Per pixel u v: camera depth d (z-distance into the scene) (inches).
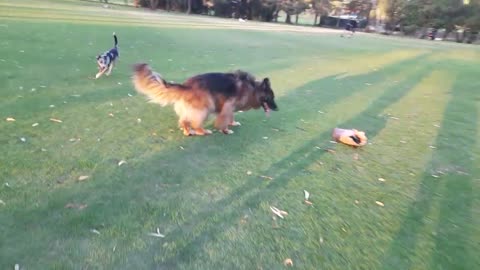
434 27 1589.6
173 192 134.4
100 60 298.8
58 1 1411.2
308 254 107.6
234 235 113.1
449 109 303.0
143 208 122.3
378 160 184.9
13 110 198.8
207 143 184.4
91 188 131.6
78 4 1374.3
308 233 118.0
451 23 1533.0
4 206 115.0
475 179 170.4
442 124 257.8
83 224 110.7
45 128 180.9
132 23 824.3
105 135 181.5
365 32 1699.1
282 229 118.6
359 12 1860.2
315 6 1850.4
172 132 195.2
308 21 2167.8
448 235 123.8
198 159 164.7
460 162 190.4
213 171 154.3
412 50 845.8
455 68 571.5
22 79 263.6
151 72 182.4
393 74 464.8
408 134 229.9
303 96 302.2
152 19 1032.8
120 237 106.9
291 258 105.0
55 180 134.2
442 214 137.5
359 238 117.9
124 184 136.6
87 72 314.7
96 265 95.0
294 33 1107.3
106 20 822.5
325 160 177.8
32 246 99.1
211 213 123.7
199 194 134.9
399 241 118.1
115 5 1656.0
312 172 163.2
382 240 117.9
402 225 127.7
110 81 291.9
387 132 230.5
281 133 210.2
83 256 97.7
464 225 131.0
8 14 693.3
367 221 128.3
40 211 114.8
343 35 1222.9
